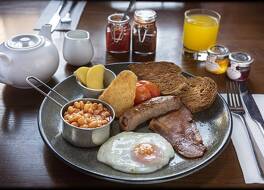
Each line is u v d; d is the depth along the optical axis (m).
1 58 0.51
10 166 0.41
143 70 0.58
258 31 0.76
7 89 0.55
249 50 0.69
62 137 0.45
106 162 0.41
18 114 0.50
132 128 0.46
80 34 0.62
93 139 0.42
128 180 0.38
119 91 0.48
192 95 0.53
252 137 0.47
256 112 0.51
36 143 0.45
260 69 0.63
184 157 0.42
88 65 0.62
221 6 0.86
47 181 0.40
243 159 0.44
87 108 0.45
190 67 0.63
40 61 0.53
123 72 0.49
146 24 0.62
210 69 0.61
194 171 0.39
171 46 0.69
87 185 0.39
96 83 0.52
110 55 0.65
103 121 0.44
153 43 0.65
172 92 0.53
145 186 0.39
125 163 0.40
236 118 0.50
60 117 0.45
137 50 0.65
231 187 0.40
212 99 0.51
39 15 0.77
